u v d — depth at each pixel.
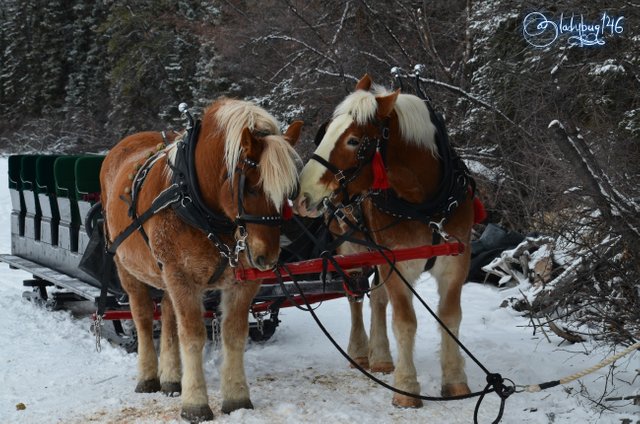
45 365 6.59
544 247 8.49
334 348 7.16
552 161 8.62
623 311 6.00
